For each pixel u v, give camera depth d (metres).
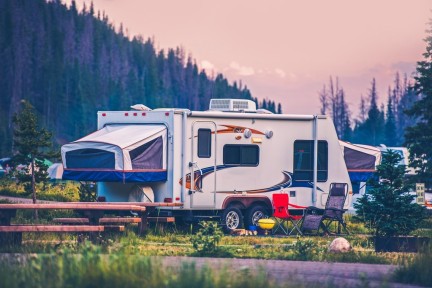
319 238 44.69
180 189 46.91
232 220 48.50
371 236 45.00
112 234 38.41
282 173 50.19
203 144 47.75
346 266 30.95
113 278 22.33
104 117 48.94
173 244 38.94
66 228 36.19
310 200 51.00
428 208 65.50
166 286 21.86
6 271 23.17
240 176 48.84
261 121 49.69
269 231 48.00
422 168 70.25
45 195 70.25
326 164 51.53
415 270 27.47
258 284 22.56
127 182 45.19
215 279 22.59
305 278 26.58
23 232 37.97
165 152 46.81
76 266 23.14
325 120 51.50
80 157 45.88
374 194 43.81
